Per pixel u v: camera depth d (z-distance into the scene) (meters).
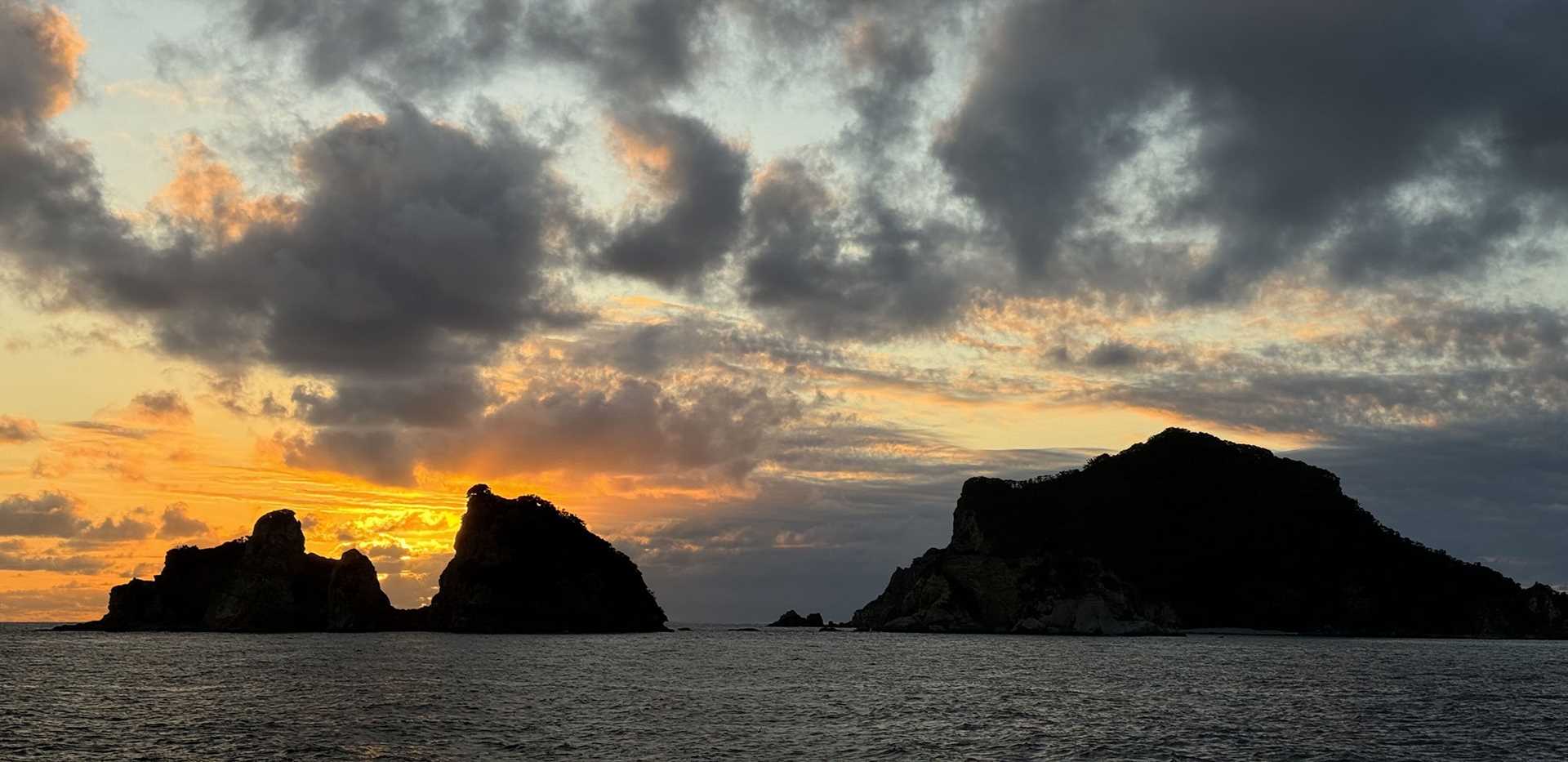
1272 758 66.56
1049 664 148.50
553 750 66.75
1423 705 95.75
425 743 69.06
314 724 77.81
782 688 106.19
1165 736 74.38
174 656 156.75
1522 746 72.31
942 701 95.06
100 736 72.25
